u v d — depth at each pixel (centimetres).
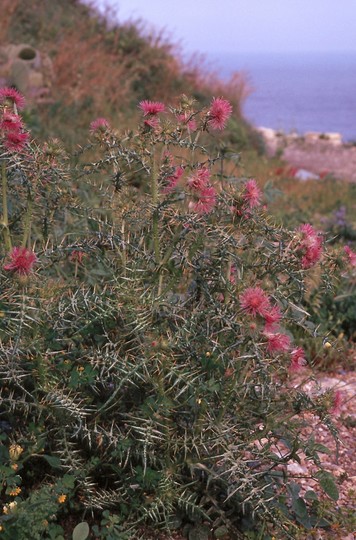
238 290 271
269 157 1734
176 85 1611
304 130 5391
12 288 260
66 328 269
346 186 1321
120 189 308
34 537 252
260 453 278
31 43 1441
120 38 1644
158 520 287
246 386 273
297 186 1248
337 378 471
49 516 263
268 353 280
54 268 354
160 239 302
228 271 282
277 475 287
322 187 1270
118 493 283
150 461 272
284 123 6075
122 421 281
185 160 311
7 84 1181
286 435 295
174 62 1650
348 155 2408
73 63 1354
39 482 295
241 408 282
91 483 281
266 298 250
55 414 273
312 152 2428
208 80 1728
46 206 320
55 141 288
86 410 267
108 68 1438
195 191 269
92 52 1483
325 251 304
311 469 356
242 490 272
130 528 273
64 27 1609
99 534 273
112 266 299
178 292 323
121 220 306
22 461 269
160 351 256
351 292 531
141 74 1573
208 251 300
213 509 289
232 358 273
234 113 1723
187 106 291
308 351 482
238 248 283
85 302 270
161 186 302
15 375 259
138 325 262
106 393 287
